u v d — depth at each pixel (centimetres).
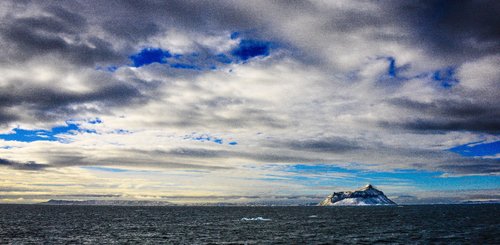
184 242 8288
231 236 9462
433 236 9200
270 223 14512
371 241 8319
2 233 10112
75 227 12419
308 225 13225
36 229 11500
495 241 8206
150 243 8088
